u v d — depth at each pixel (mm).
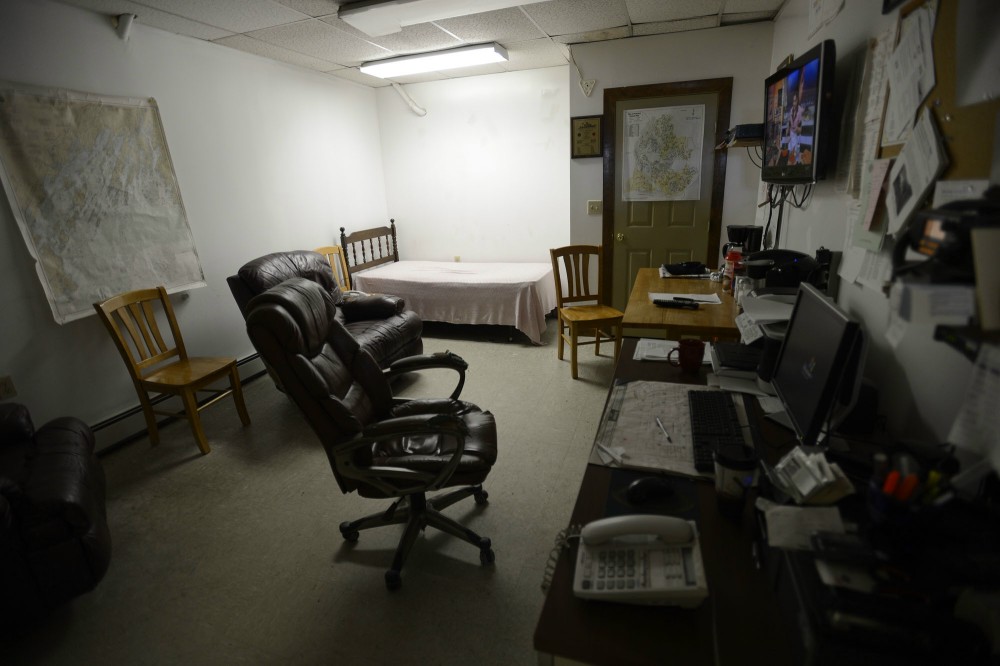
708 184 3854
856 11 1583
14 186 2383
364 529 2062
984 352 695
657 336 4129
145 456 2695
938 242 634
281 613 1680
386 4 2672
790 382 1235
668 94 3729
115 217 2816
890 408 1223
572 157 4098
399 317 3605
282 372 1509
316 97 4328
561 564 901
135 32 2881
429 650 1521
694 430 1270
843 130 1686
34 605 1568
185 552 1980
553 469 2418
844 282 1607
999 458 669
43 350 2545
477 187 5027
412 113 5027
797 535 767
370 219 5164
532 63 4305
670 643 743
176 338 2916
